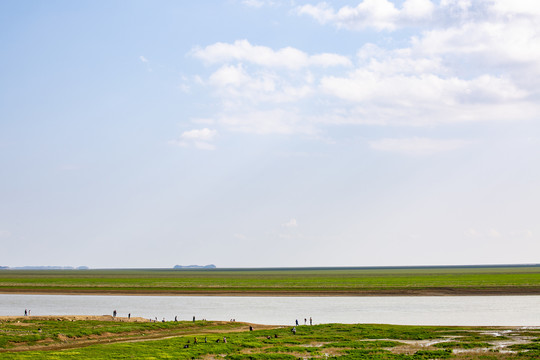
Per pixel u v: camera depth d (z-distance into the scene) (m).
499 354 64.81
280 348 68.94
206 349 66.62
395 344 72.19
